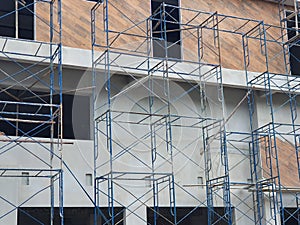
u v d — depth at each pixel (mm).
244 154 16812
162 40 16281
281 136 17000
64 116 15117
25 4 15133
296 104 18016
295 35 18844
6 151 13484
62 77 14922
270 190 15984
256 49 17953
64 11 15375
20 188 13445
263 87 17031
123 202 14617
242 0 18344
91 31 15516
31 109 14938
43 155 13914
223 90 17094
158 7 16969
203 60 16922
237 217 15992
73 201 13961
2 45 14055
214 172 16125
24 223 13484
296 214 16906
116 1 16219
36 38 14867
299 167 17094
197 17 17375
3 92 14609
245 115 17281
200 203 15578
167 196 15164
